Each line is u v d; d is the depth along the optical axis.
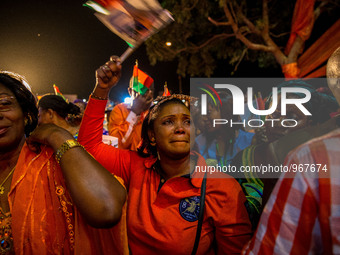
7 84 0.97
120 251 1.02
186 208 1.25
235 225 1.22
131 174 1.46
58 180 1.00
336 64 0.94
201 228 1.23
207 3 9.50
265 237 0.93
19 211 0.96
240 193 1.30
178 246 1.20
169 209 1.25
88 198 0.85
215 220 1.23
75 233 0.99
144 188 1.35
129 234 1.30
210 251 1.30
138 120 2.77
